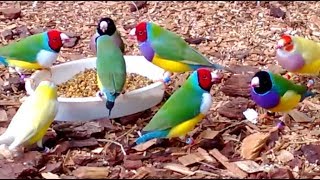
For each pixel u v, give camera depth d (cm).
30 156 108
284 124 119
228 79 131
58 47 121
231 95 127
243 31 152
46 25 155
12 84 129
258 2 164
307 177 106
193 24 155
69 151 111
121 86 113
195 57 122
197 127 117
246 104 123
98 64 115
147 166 108
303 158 111
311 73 128
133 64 129
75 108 115
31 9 163
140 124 119
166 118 108
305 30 152
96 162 109
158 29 122
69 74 127
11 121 113
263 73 114
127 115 119
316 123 120
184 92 109
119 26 155
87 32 152
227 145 113
